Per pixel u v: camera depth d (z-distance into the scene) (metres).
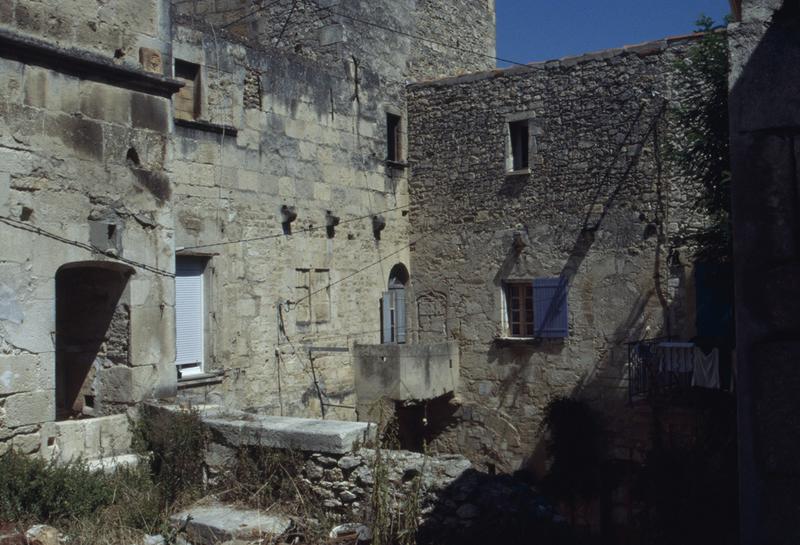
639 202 14.66
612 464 15.02
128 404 8.37
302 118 14.47
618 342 14.87
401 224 17.05
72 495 6.58
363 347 15.48
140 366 8.45
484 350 16.39
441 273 16.91
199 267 12.55
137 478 7.23
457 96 16.72
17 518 6.27
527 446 15.86
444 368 16.14
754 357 2.28
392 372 15.16
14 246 7.25
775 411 2.25
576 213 15.34
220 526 6.39
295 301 14.20
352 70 15.72
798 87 2.27
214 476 7.38
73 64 7.80
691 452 12.19
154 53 8.71
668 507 10.84
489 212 16.33
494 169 16.27
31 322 7.36
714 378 12.66
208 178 12.53
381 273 16.39
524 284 16.23
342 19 15.62
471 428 16.52
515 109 16.02
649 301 14.54
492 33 20.34
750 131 2.32
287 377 13.96
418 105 17.19
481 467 16.34
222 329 12.73
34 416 7.31
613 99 14.92
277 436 7.09
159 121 8.76
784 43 2.30
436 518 6.30
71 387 8.77
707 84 12.48
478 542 6.05
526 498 6.43
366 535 6.09
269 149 13.74
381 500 6.27
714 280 12.48
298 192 14.34
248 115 13.36
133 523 6.51
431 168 17.03
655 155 14.46
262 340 13.50
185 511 6.86
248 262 13.27
